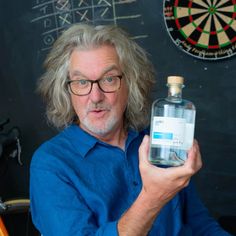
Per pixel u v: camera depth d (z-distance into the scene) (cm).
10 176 187
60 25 173
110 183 77
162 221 81
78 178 75
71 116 87
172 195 59
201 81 166
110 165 80
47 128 182
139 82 87
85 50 78
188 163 56
